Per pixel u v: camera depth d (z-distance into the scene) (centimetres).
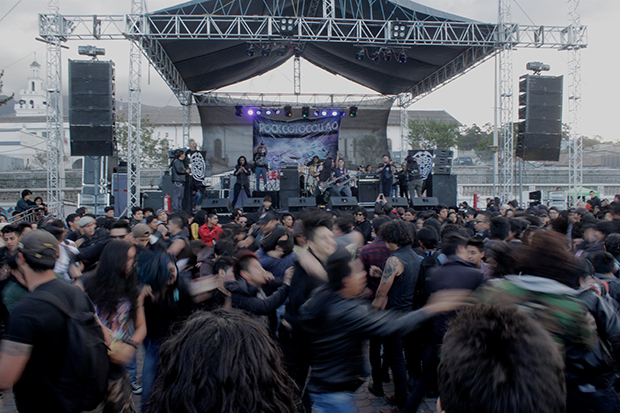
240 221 917
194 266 415
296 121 1955
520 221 465
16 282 319
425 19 1364
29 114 7119
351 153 2025
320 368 230
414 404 311
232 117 1981
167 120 5131
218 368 104
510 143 1445
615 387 224
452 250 322
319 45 1627
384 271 360
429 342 310
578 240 551
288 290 314
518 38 1338
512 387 100
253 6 1366
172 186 1305
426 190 1473
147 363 325
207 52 1544
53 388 208
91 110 1203
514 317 114
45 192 2333
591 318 235
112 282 269
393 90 2000
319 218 281
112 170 1520
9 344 196
